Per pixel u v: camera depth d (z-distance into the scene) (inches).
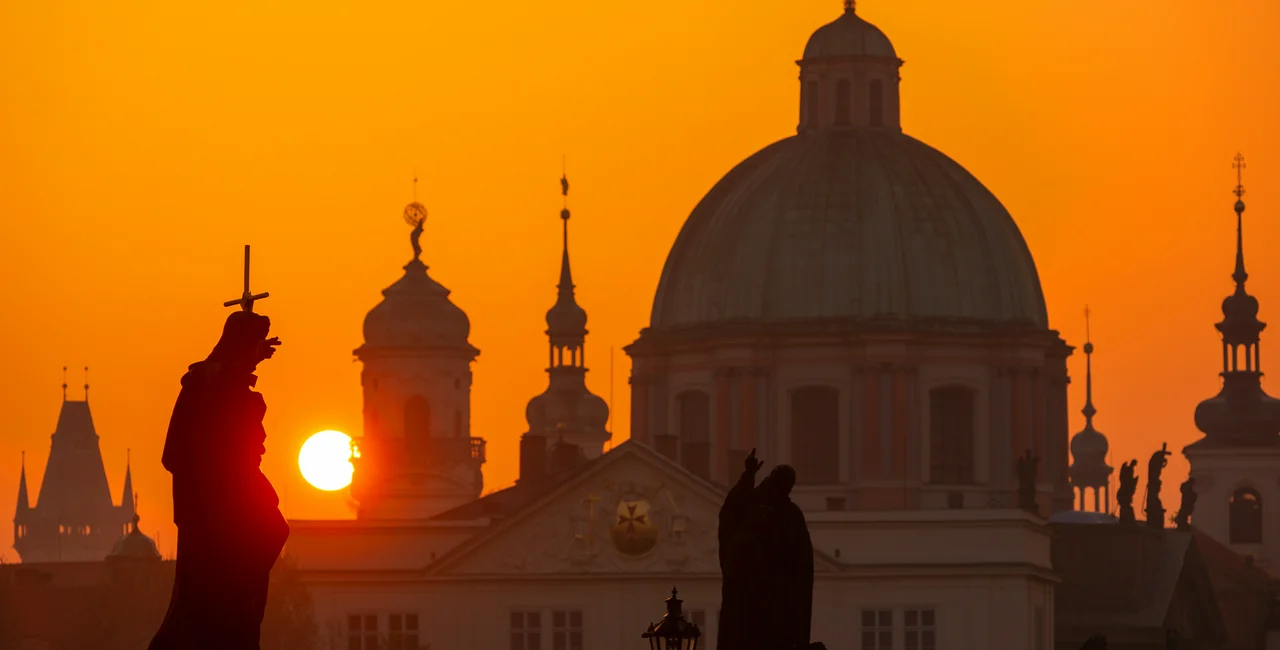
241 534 2805.1
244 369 2834.6
